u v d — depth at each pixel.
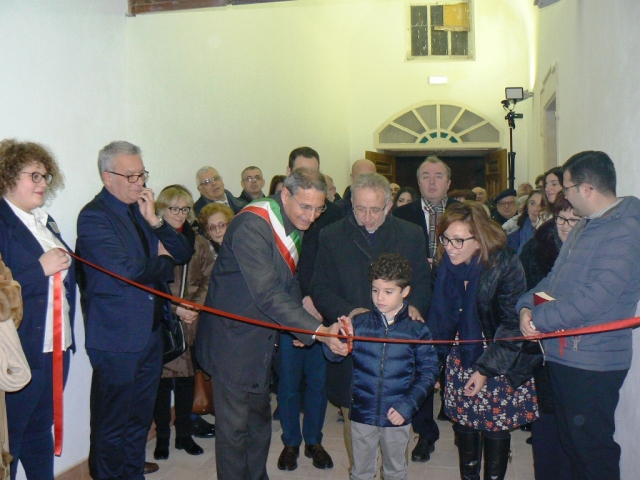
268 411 2.80
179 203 3.53
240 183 5.82
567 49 5.08
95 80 3.51
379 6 9.70
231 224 2.66
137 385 2.92
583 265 2.41
